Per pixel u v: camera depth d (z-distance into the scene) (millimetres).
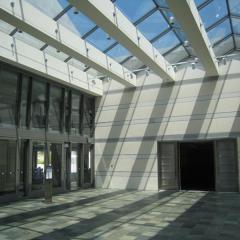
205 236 7008
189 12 8625
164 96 16156
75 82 15352
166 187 15797
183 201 12180
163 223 8344
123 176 16656
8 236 7117
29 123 13578
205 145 19422
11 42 11742
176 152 15734
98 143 17438
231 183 14711
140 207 10844
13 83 13008
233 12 12055
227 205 11133
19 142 12969
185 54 15391
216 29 12945
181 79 15875
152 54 12648
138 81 16797
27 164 13320
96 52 12922
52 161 14695
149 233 7297
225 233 7254
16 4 8945
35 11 9609
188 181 20172
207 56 12305
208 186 17906
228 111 14867
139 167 16344
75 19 10883
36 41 12578
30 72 13414
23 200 12555
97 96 17688
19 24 9320
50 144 14625
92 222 8500
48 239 6859
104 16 8984
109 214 9609
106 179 17031
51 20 10273
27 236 7117
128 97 16984
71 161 16000
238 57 14938
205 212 9852
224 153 14852
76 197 13359
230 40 14258
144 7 10836
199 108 15391
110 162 17047
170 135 15836
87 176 17062
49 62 13641
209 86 15297
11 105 12883
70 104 16062
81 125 16875
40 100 14305
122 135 16906
